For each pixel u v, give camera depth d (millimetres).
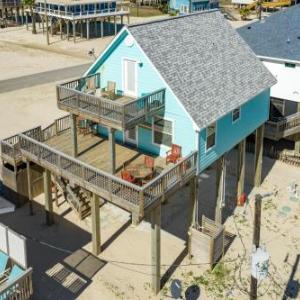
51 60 67000
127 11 87625
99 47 75500
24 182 29797
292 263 24922
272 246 26266
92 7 80062
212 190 32219
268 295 22734
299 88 35406
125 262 25000
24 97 50562
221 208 27578
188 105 23203
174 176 22047
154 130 25391
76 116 25609
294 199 31047
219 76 26500
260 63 30609
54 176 29188
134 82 25500
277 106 37312
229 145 26969
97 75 27172
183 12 101875
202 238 24203
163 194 21469
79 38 82000
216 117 23844
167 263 24969
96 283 23500
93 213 24422
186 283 23562
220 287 23312
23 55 69875
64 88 24688
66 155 23438
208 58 26969
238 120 27203
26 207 29969
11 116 45094
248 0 116562
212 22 29859
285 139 39281
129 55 25031
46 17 78500
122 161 25188
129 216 28938
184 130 23797
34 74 59562
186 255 25625
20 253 19625
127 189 20766
